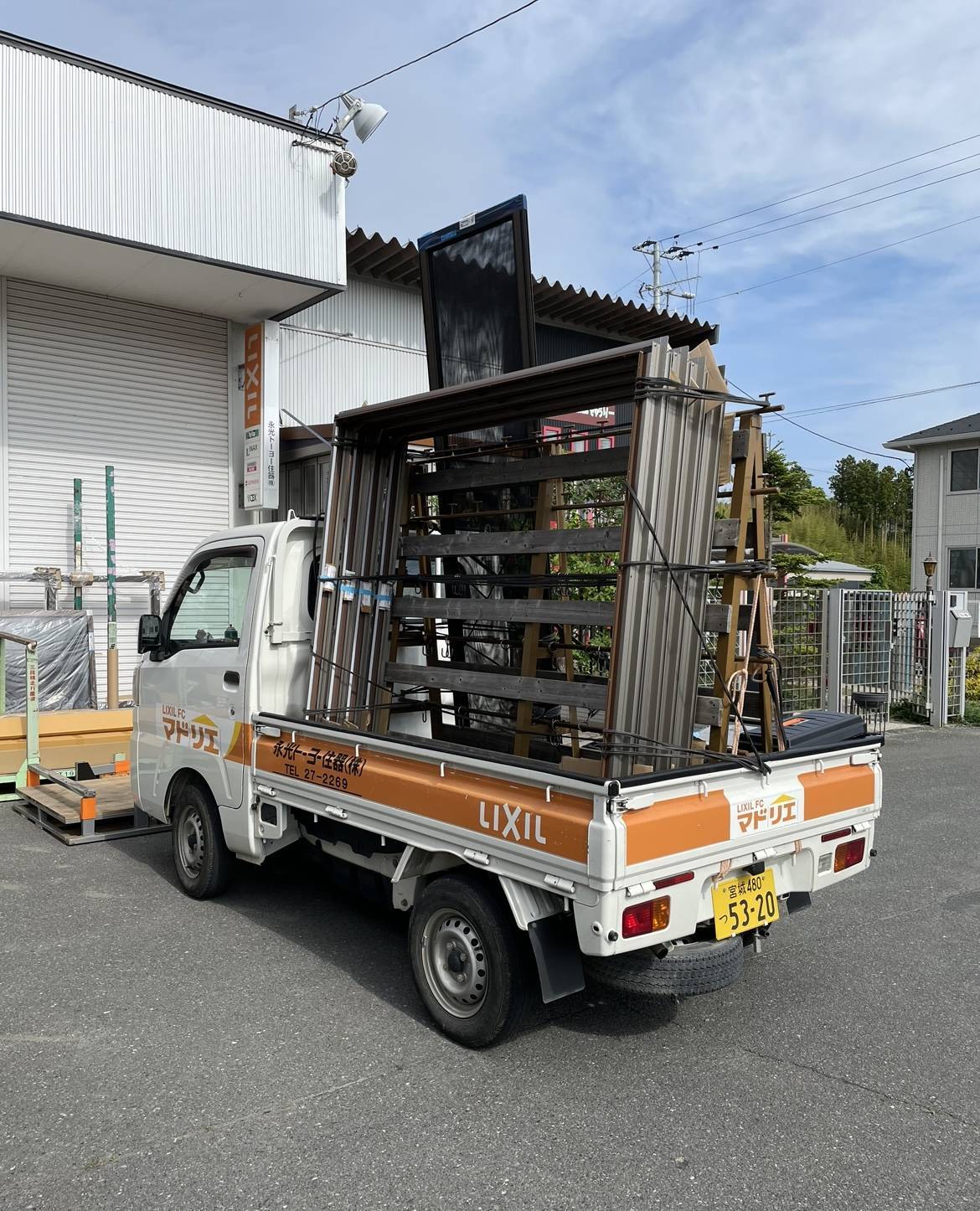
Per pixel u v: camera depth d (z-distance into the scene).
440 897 3.56
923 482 26.84
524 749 4.52
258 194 9.52
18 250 8.88
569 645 4.73
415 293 12.81
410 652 5.32
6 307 9.60
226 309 10.77
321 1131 2.94
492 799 3.29
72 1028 3.61
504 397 3.96
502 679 4.07
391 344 12.59
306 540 4.82
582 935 2.97
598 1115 3.06
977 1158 2.86
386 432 4.69
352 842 4.22
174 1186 2.66
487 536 4.26
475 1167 2.76
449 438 5.14
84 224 8.45
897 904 5.36
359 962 4.32
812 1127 3.02
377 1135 2.92
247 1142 2.87
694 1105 3.13
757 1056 3.51
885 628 12.25
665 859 3.06
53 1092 3.15
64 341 10.01
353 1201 2.61
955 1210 2.61
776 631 10.92
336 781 4.05
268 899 5.20
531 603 3.99
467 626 5.28
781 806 3.53
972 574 25.83
